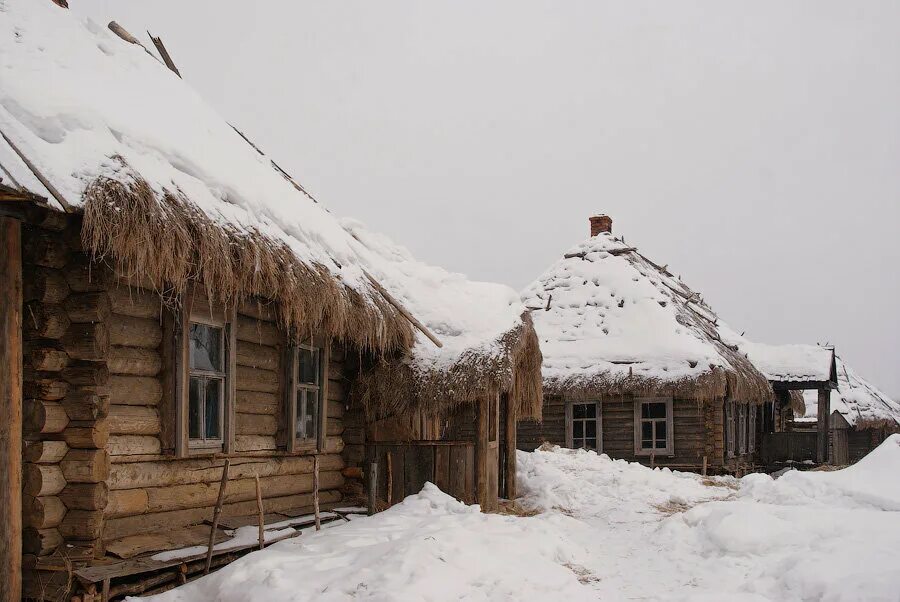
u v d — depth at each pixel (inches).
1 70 296.8
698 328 899.4
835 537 338.3
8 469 265.0
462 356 460.4
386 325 422.3
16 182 251.4
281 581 264.7
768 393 949.2
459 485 463.2
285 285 337.1
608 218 1017.5
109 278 291.1
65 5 393.1
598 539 402.6
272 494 394.0
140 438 309.1
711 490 595.8
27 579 273.6
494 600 266.2
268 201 375.2
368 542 319.6
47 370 283.9
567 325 894.4
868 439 1277.1
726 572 319.6
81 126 289.9
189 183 316.5
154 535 312.3
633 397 831.7
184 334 320.2
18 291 270.7
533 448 865.5
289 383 399.9
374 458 465.7
